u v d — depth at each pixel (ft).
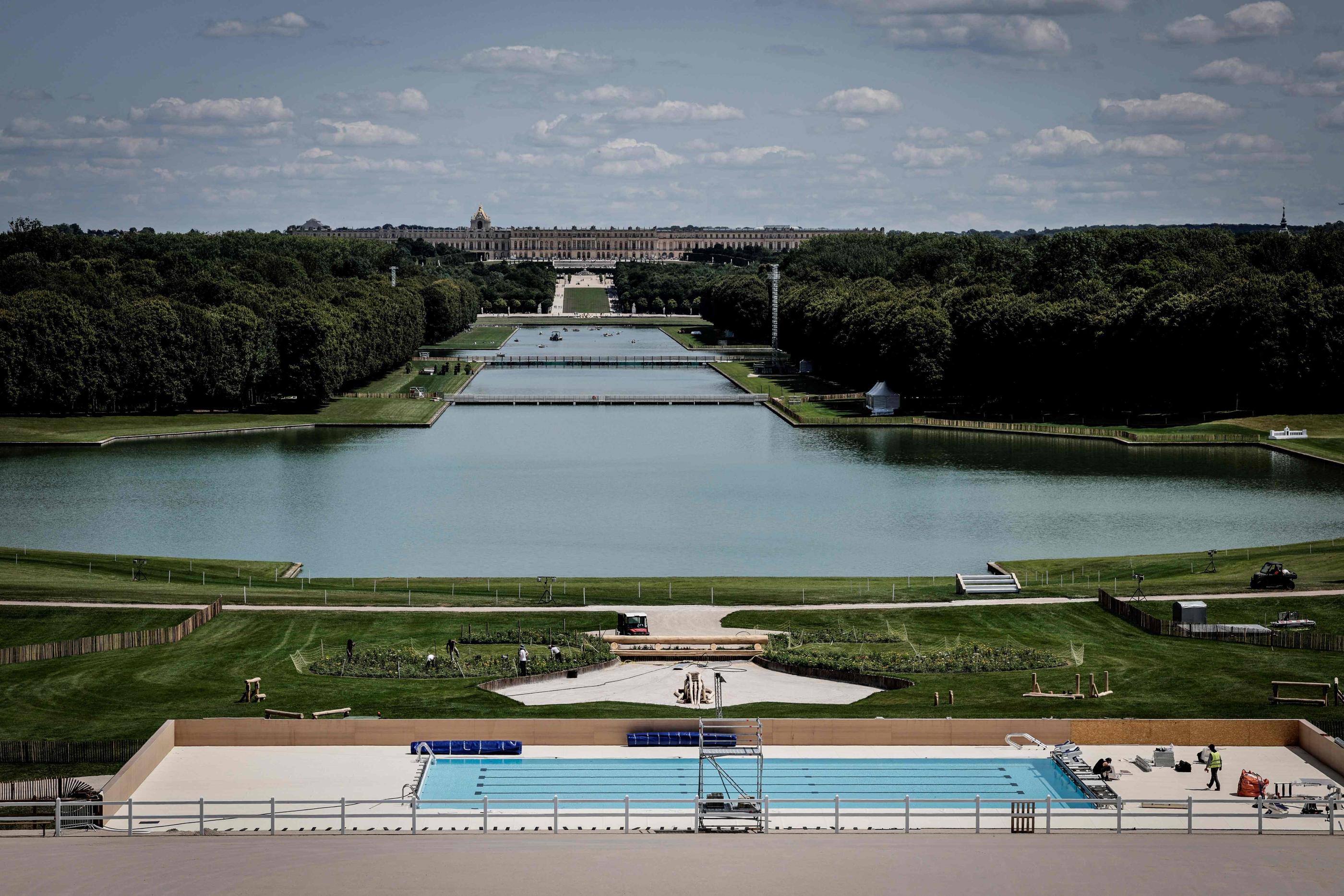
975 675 383.24
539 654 404.16
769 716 343.67
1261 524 612.70
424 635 422.82
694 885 231.50
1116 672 381.60
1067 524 617.21
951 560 549.13
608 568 538.06
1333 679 370.73
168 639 410.93
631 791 294.25
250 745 322.75
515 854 248.11
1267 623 427.74
